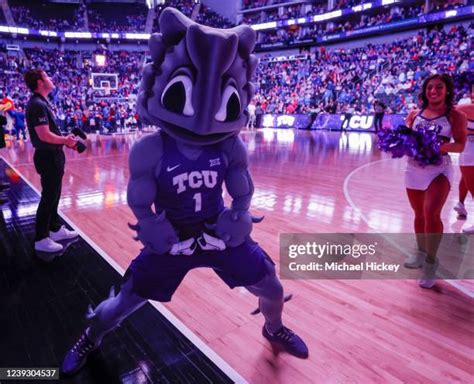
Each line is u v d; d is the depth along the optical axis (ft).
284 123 72.13
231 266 6.15
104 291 9.96
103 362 7.22
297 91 81.00
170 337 7.97
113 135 61.46
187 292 9.92
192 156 5.40
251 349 7.63
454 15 70.13
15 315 8.80
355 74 75.41
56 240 13.41
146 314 8.82
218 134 5.23
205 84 4.70
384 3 82.79
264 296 6.70
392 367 7.08
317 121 67.00
